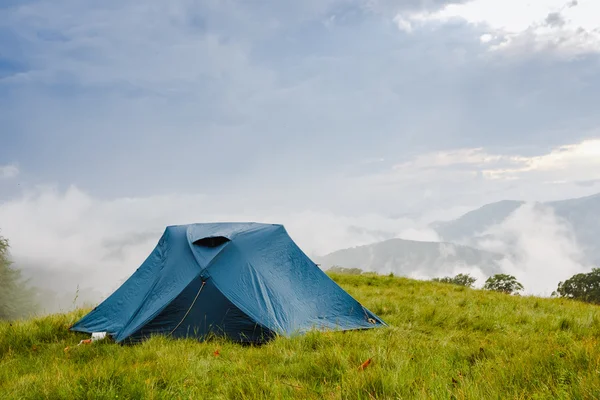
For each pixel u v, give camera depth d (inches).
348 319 379.2
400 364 195.0
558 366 174.9
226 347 302.2
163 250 422.6
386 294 600.7
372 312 427.8
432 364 203.8
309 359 221.9
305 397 167.8
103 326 377.7
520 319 397.1
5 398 183.2
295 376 206.8
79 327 386.0
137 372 204.8
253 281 367.9
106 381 188.4
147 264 423.5
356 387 165.3
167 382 199.5
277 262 400.5
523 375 167.3
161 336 326.3
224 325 342.0
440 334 338.6
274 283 376.5
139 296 388.5
